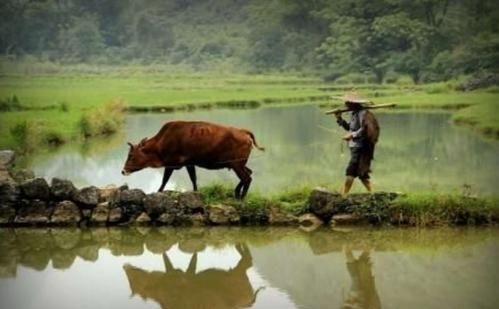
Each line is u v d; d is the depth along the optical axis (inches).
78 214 488.4
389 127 1139.3
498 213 487.2
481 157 807.1
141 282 382.9
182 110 1518.2
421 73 2236.7
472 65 2133.4
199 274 398.0
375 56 2357.3
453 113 1339.8
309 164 757.9
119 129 1142.3
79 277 390.0
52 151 904.9
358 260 418.9
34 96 1659.7
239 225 489.1
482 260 415.5
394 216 486.9
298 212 493.7
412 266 404.8
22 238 463.2
